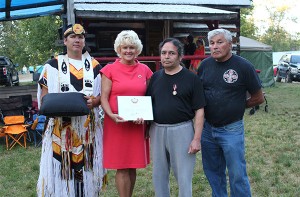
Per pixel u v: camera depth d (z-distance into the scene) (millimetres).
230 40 3680
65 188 3756
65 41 3789
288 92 16797
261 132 8539
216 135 3852
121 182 3922
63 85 3727
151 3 12594
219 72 3740
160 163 3770
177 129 3643
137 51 3787
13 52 28031
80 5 10539
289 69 23125
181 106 3621
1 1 8102
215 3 13492
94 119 3879
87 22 10344
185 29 13453
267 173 5738
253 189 5160
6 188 5422
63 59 3785
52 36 22391
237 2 13766
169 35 12969
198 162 6324
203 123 3699
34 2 8422
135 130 3820
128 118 3611
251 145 7418
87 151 3824
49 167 3758
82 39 3773
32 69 31469
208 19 10234
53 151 3779
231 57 3740
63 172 3754
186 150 3658
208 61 3855
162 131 3678
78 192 3842
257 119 10188
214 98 3756
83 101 3625
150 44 13172
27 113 8453
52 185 3744
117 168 3805
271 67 19453
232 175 3834
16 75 21297
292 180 5469
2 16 9727
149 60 9727
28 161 6742
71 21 9258
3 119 8125
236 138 3777
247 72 3701
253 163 6262
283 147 7195
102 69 3814
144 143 3883
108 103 3766
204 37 13617
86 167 3822
